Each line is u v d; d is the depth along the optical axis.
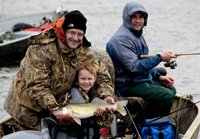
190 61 18.06
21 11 34.84
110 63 6.78
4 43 17.48
